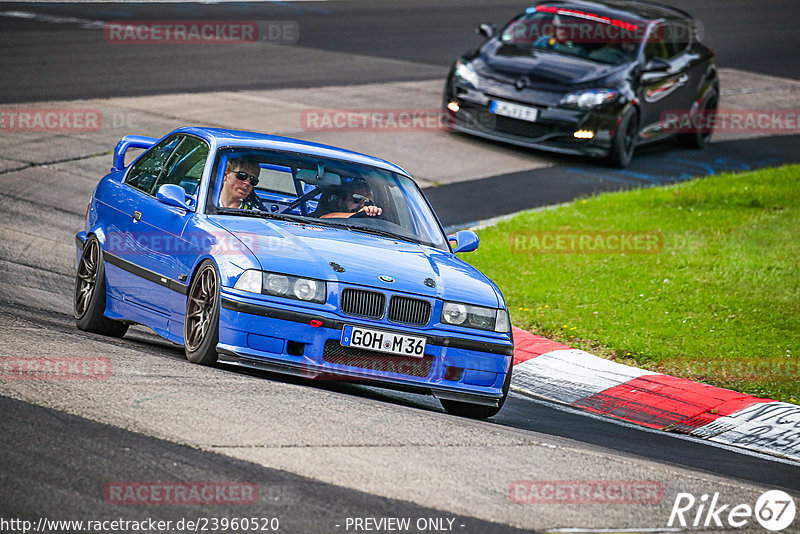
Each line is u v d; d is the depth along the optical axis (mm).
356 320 23297
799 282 41000
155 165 29641
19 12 91750
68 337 25703
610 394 30562
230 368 24578
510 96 62062
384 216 27703
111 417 18781
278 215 26312
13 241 39031
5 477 15672
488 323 24875
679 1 144875
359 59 85312
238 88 70000
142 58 76812
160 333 26141
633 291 39719
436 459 19047
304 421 20031
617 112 61469
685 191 55594
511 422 25797
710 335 35438
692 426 28609
